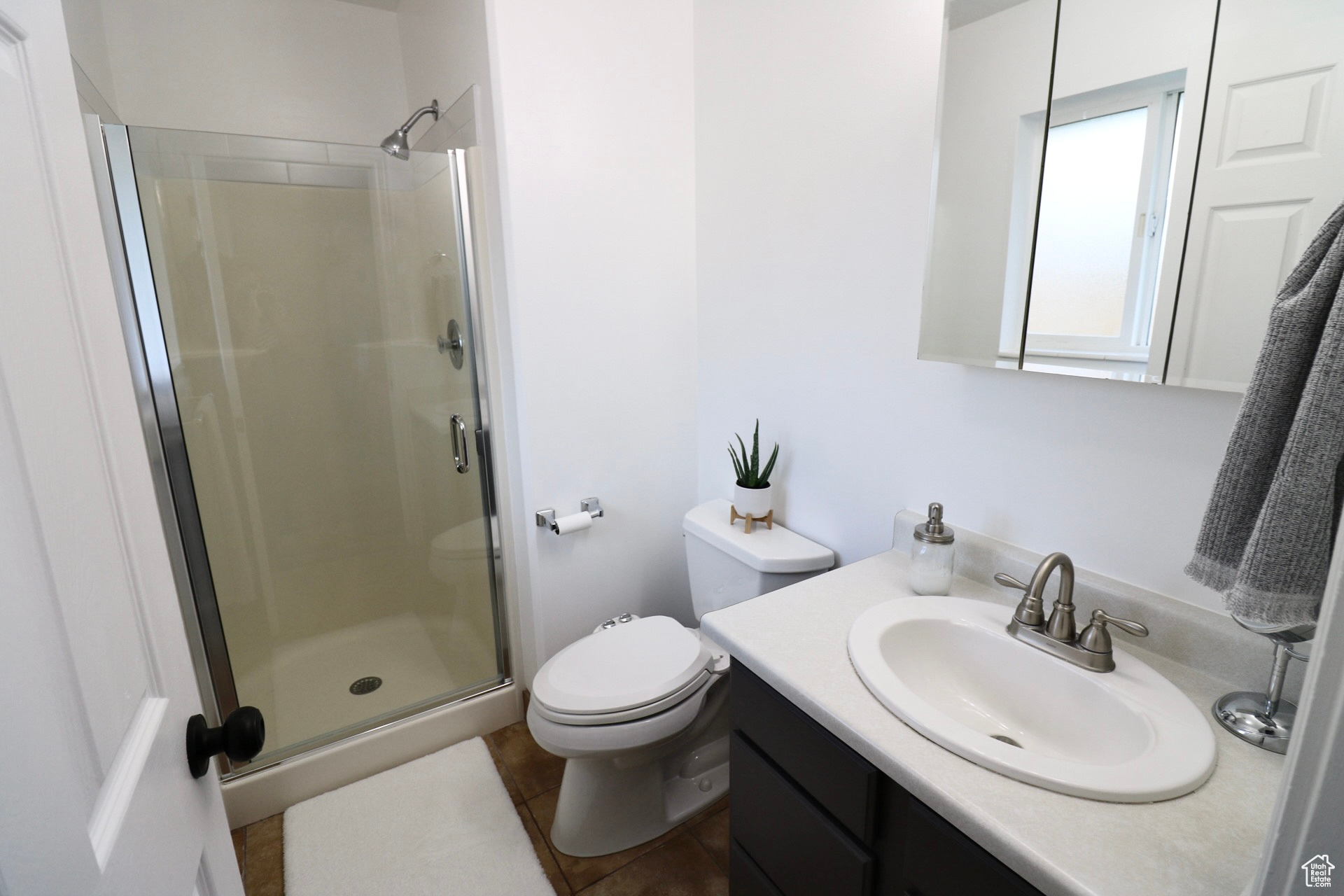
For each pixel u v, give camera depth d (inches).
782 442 70.1
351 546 89.0
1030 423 46.7
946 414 52.6
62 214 18.7
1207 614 38.7
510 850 62.8
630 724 56.1
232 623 77.1
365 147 73.9
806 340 64.8
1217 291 34.9
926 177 51.1
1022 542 48.7
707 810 68.0
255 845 63.8
